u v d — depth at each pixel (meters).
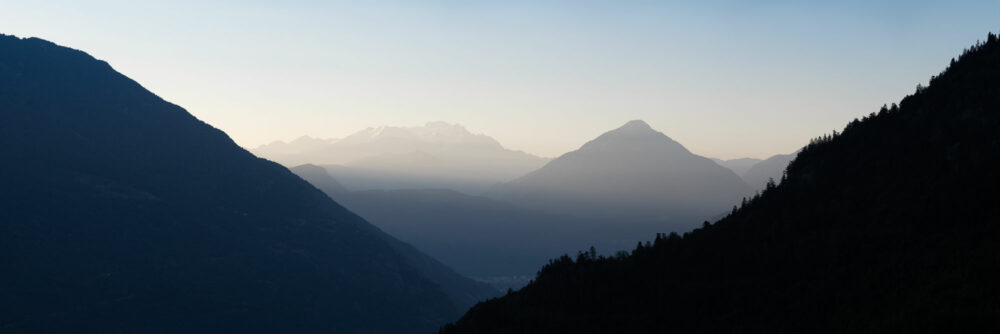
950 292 180.75
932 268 196.50
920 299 183.50
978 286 178.88
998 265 182.75
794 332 197.50
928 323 173.38
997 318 166.88
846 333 185.75
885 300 192.25
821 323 197.12
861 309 193.38
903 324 176.00
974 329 167.62
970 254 193.75
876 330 178.75
